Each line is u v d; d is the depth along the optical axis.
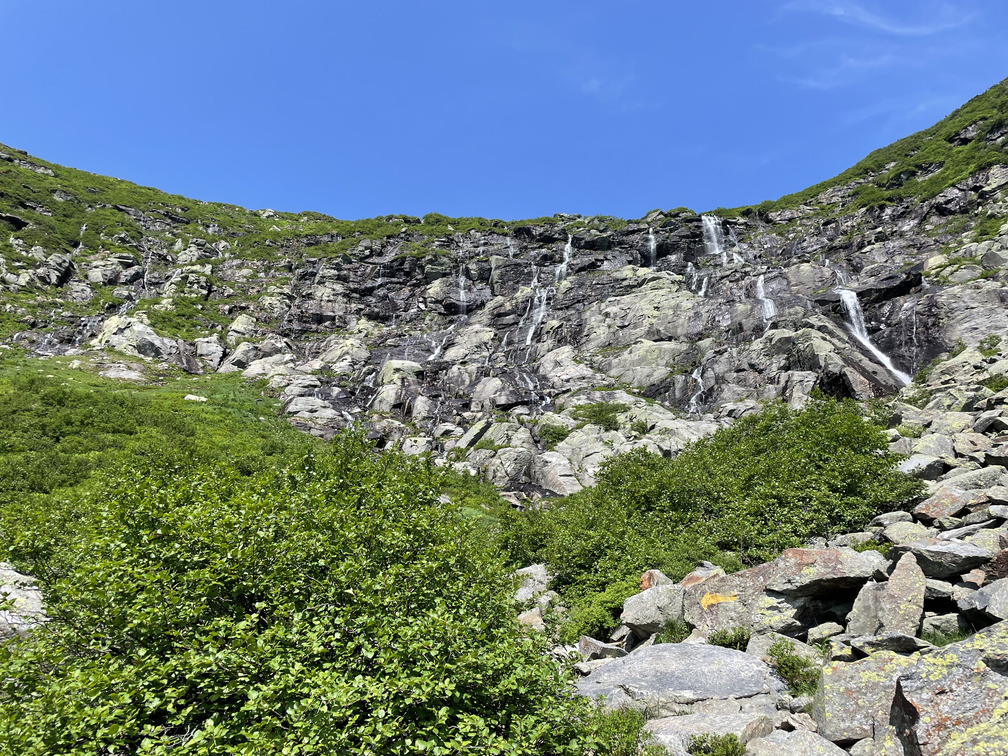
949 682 6.88
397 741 6.41
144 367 54.66
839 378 40.34
